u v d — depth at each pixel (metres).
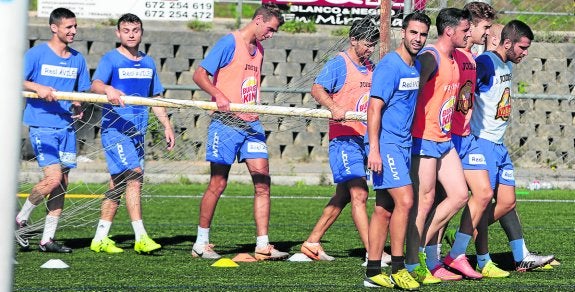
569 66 47.31
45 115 22.84
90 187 39.91
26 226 23.41
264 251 21.92
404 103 16.97
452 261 19.45
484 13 18.62
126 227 28.62
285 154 49.41
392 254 17.44
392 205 17.47
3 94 5.53
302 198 37.69
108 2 50.22
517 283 18.69
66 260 21.69
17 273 19.42
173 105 21.64
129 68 23.27
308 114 21.06
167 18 50.91
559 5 46.38
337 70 21.28
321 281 18.59
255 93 22.16
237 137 21.80
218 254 22.58
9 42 5.52
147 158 40.47
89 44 50.22
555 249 24.70
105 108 23.02
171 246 24.56
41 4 50.09
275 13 21.77
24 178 36.75
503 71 19.44
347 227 29.38
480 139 19.47
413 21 16.66
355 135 20.92
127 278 18.83
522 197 39.09
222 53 21.67
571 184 42.72
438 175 18.36
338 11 52.06
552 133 47.00
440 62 17.58
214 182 22.19
